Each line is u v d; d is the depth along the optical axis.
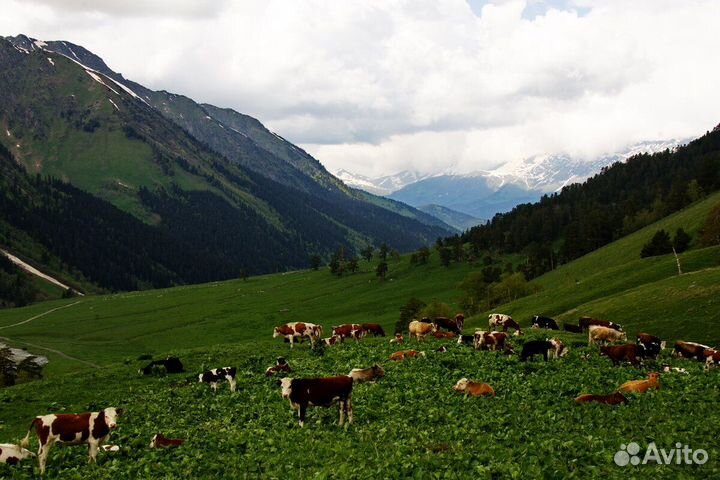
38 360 127.75
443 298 182.00
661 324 61.28
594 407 24.94
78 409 35.34
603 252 153.12
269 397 31.91
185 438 25.22
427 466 18.11
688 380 31.02
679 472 16.95
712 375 33.50
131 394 38.41
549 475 16.81
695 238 123.19
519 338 51.28
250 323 176.75
